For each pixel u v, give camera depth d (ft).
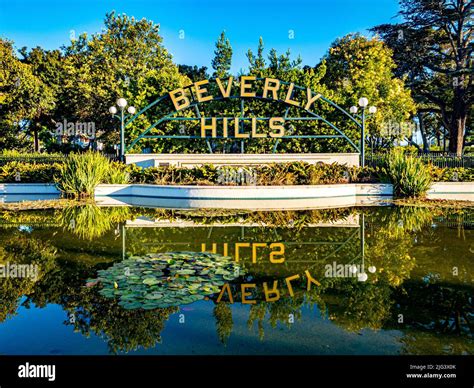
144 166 51.08
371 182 45.60
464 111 99.25
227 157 51.52
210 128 52.75
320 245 19.26
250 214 30.27
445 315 10.41
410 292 12.26
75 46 90.94
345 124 58.59
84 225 25.23
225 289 12.49
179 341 8.89
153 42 90.33
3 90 78.54
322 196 40.73
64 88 85.66
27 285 12.85
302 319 10.14
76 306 11.04
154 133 57.00
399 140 77.25
